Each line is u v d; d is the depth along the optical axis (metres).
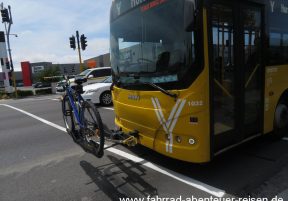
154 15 4.46
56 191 4.32
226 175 4.53
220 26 4.15
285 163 4.91
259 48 5.07
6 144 7.18
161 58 4.31
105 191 4.23
